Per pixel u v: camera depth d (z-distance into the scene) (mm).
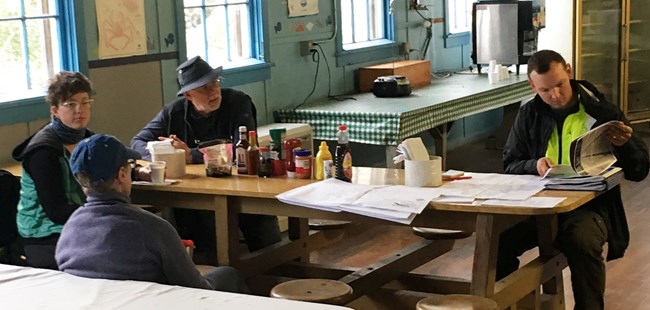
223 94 4535
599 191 3299
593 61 8867
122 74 5270
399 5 7973
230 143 4148
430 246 4250
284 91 6551
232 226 3793
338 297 3119
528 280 3414
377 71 7199
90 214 2990
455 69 8906
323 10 6934
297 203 3453
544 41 8367
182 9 5660
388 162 5875
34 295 2828
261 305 2719
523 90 7773
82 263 3008
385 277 3910
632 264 5039
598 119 3668
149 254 2928
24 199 3752
